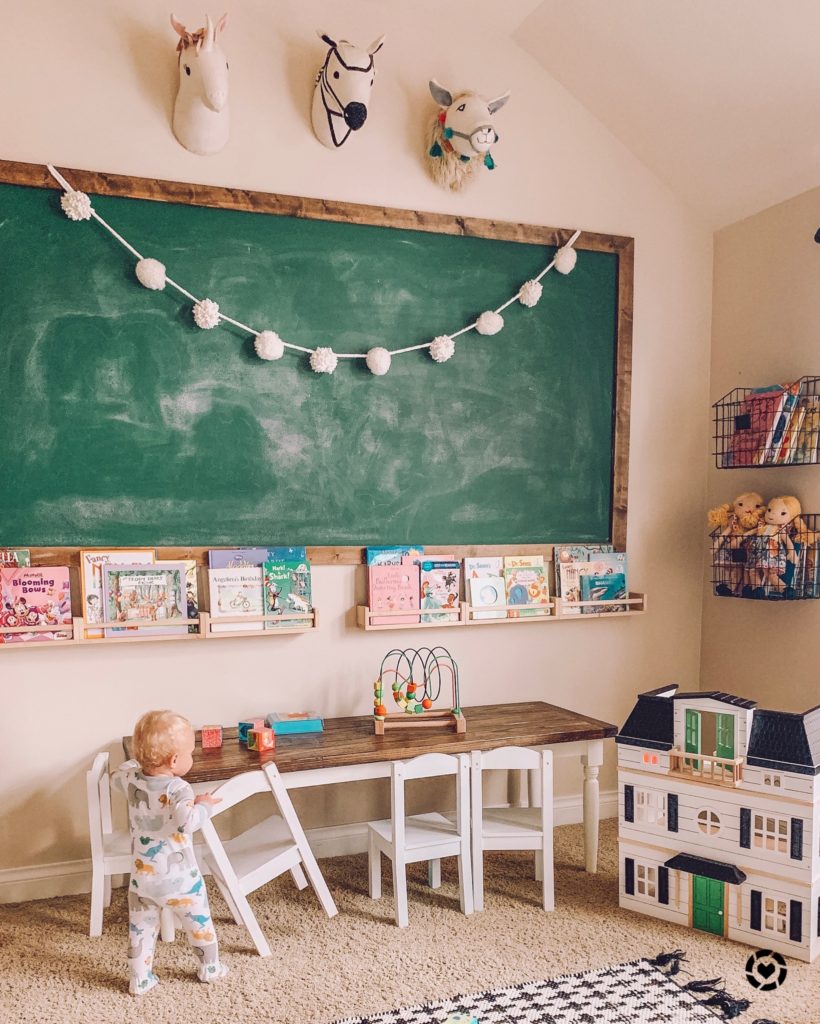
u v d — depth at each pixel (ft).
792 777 7.21
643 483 11.17
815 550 9.48
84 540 8.68
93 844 7.61
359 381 9.73
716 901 7.68
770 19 8.38
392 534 9.92
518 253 10.43
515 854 9.69
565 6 9.42
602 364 10.89
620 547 10.95
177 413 9.01
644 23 9.12
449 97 9.40
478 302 10.25
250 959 7.26
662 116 10.20
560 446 10.69
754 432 9.86
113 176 8.59
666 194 11.18
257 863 7.62
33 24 8.34
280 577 9.20
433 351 9.89
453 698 10.14
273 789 7.65
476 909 8.21
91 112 8.55
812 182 9.79
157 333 8.91
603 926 7.88
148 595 8.73
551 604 10.45
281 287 9.37
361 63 8.88
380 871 8.80
